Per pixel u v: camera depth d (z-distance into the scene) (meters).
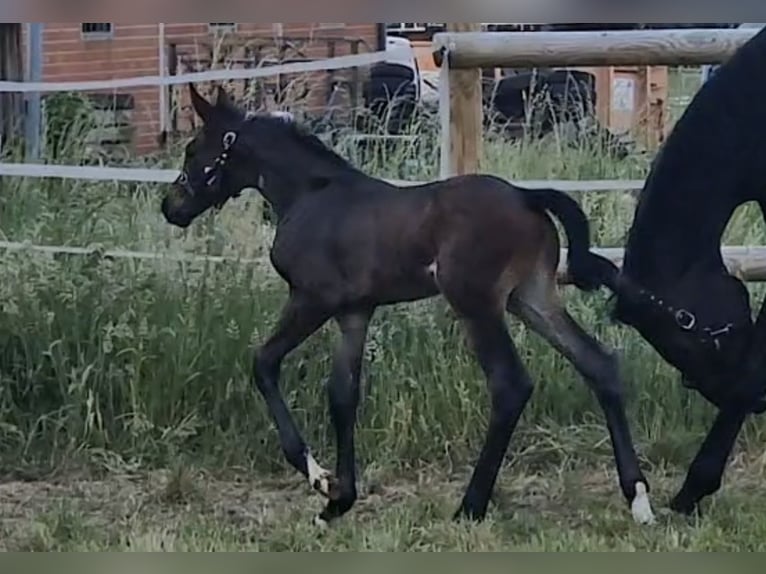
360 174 5.41
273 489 5.95
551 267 5.30
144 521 5.50
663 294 5.16
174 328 6.35
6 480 6.04
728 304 5.16
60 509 5.59
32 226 7.03
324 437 6.23
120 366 6.32
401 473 6.06
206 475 6.07
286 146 5.44
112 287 6.47
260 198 6.96
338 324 5.60
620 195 7.35
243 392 6.25
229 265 6.53
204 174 5.53
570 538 5.16
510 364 5.23
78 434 6.24
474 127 6.23
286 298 6.46
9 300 6.43
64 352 6.36
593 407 6.35
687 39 6.10
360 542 5.15
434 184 5.32
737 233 7.06
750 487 5.86
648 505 5.33
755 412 5.30
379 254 5.24
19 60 8.22
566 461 6.11
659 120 8.64
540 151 7.80
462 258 5.15
